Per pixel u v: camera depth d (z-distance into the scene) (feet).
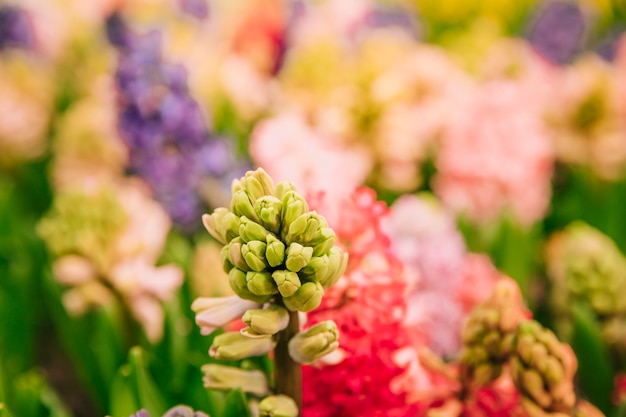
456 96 2.77
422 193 2.68
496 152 2.39
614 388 1.60
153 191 2.15
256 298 1.09
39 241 2.17
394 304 1.24
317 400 1.22
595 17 4.17
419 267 1.75
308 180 1.75
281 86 3.07
